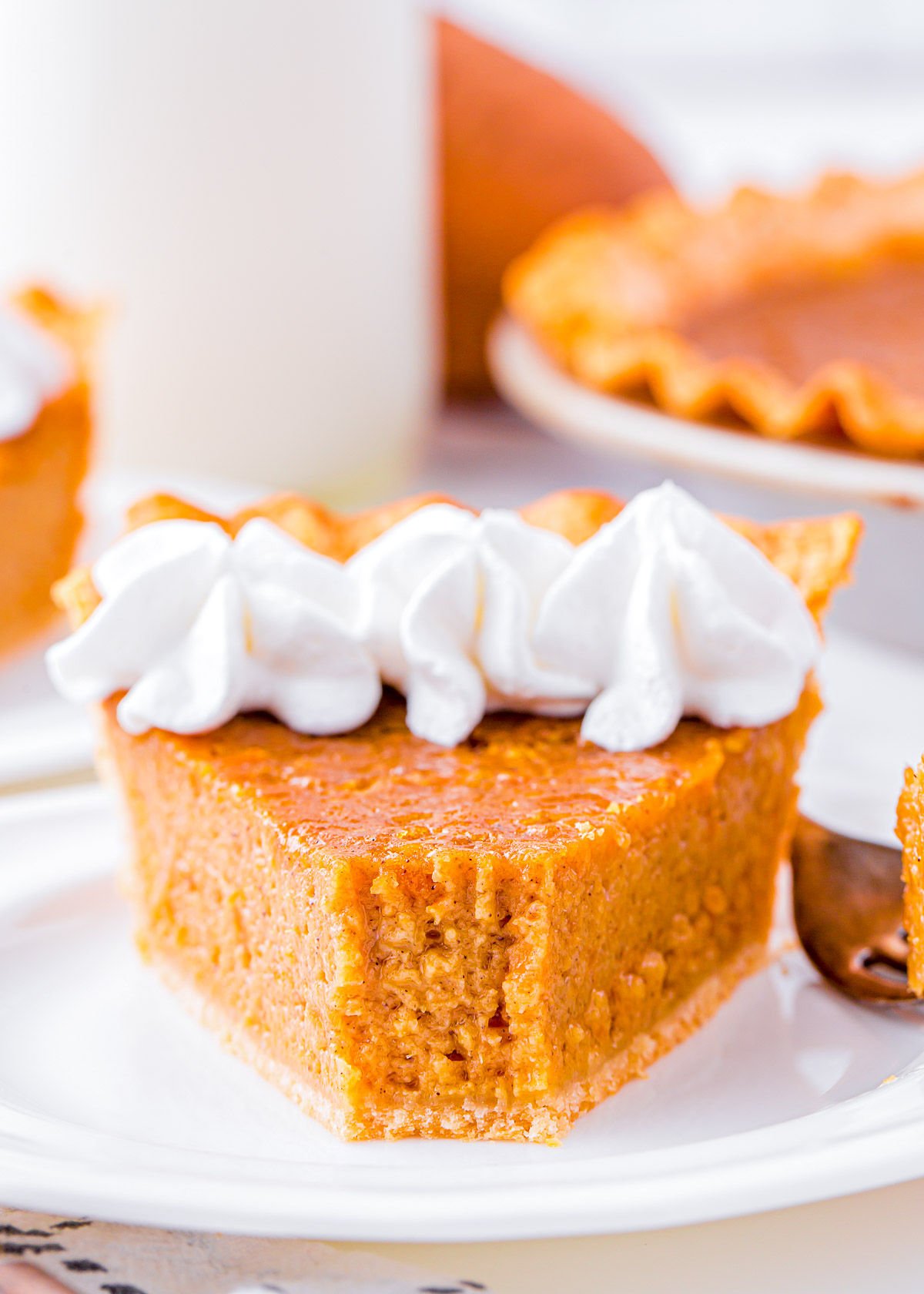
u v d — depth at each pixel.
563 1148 0.52
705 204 0.92
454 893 0.52
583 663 0.55
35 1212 0.50
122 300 0.72
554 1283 0.49
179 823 0.55
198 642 0.55
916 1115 0.50
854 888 0.56
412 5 0.74
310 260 0.72
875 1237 0.50
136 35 0.70
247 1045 0.54
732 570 0.56
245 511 0.59
